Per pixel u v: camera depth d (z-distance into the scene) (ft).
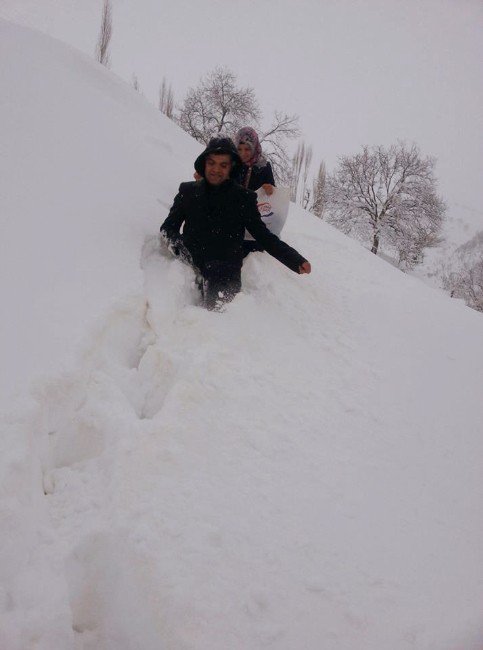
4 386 4.64
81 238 7.34
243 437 5.45
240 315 7.64
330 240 16.34
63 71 14.89
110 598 3.97
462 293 84.84
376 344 8.78
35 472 4.40
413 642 3.76
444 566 4.53
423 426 6.68
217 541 4.24
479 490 5.70
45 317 5.65
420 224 73.67
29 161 8.21
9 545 3.66
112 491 4.38
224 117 70.59
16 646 3.22
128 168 10.66
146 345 6.59
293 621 3.78
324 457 5.58
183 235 8.34
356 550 4.50
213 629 3.62
